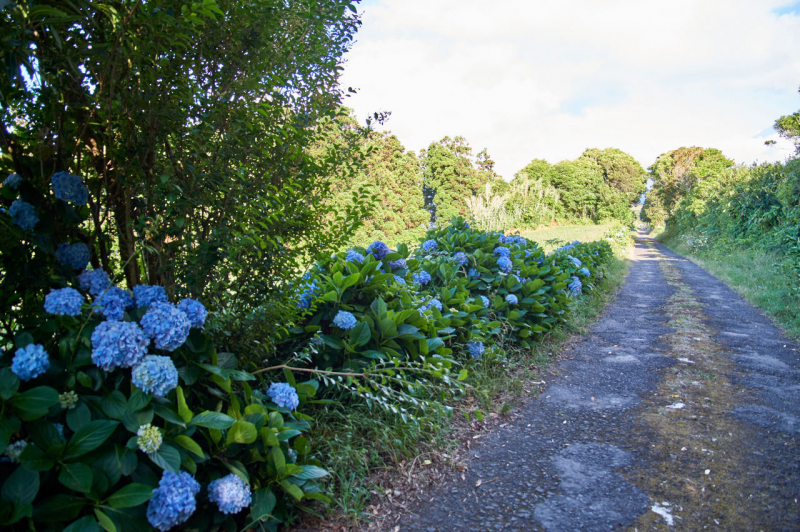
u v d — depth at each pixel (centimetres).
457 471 287
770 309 782
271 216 232
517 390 416
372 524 233
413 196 2917
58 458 164
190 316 206
